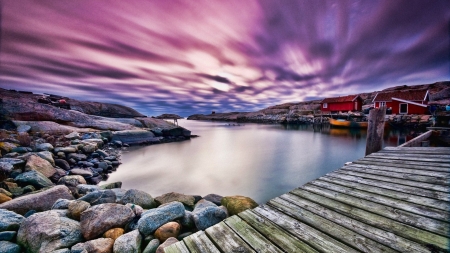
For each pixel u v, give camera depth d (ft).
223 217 13.26
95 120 75.51
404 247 6.40
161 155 51.90
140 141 69.72
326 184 11.78
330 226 7.75
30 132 49.06
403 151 18.10
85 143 43.98
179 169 38.42
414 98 107.55
